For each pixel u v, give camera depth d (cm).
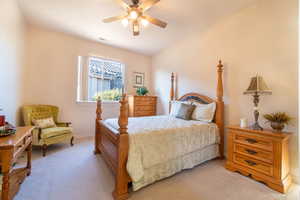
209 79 306
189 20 278
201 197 161
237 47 257
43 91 336
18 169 194
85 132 390
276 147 176
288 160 188
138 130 189
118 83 448
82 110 386
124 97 167
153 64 496
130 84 465
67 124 331
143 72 493
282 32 204
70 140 322
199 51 329
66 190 169
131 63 467
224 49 277
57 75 352
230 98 267
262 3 224
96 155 273
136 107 414
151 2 186
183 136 212
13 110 255
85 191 169
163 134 193
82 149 302
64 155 271
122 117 162
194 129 228
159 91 465
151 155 177
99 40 384
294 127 191
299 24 190
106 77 428
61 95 357
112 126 223
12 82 246
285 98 200
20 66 281
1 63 205
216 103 276
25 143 171
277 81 208
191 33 335
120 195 156
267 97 218
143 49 442
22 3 246
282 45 204
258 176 190
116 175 164
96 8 250
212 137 250
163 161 187
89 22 297
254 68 234
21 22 275
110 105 427
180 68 383
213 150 258
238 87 255
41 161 243
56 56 349
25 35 301
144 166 170
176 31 325
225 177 202
